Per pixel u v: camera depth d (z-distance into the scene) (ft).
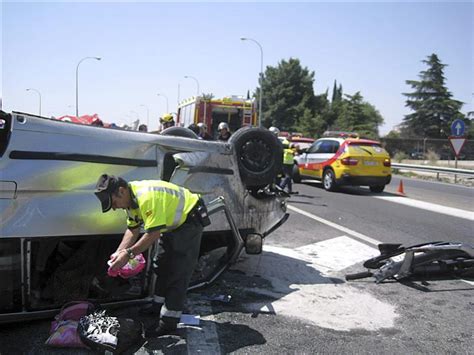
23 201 11.49
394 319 14.02
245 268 18.37
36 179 11.62
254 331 12.69
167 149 14.07
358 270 18.89
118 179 10.97
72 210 12.09
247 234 16.15
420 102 233.55
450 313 14.64
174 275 11.85
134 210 11.24
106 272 13.19
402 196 45.44
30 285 11.76
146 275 13.28
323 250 21.91
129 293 13.41
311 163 50.57
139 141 13.44
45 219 11.72
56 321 11.56
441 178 73.46
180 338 12.00
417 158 129.80
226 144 15.51
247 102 60.34
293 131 243.60
